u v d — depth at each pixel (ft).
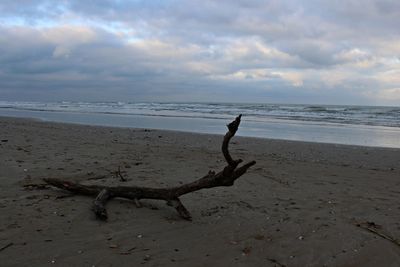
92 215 15.72
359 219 16.37
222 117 106.01
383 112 138.00
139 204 16.98
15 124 60.34
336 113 132.05
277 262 12.29
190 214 16.42
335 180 24.62
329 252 13.00
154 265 11.78
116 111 140.87
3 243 12.87
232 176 15.38
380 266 12.19
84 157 28.76
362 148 43.27
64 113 120.88
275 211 17.20
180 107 193.26
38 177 21.67
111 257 12.17
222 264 12.05
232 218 16.16
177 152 34.24
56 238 13.44
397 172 28.94
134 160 28.71
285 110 155.94
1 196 17.89
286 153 38.45
